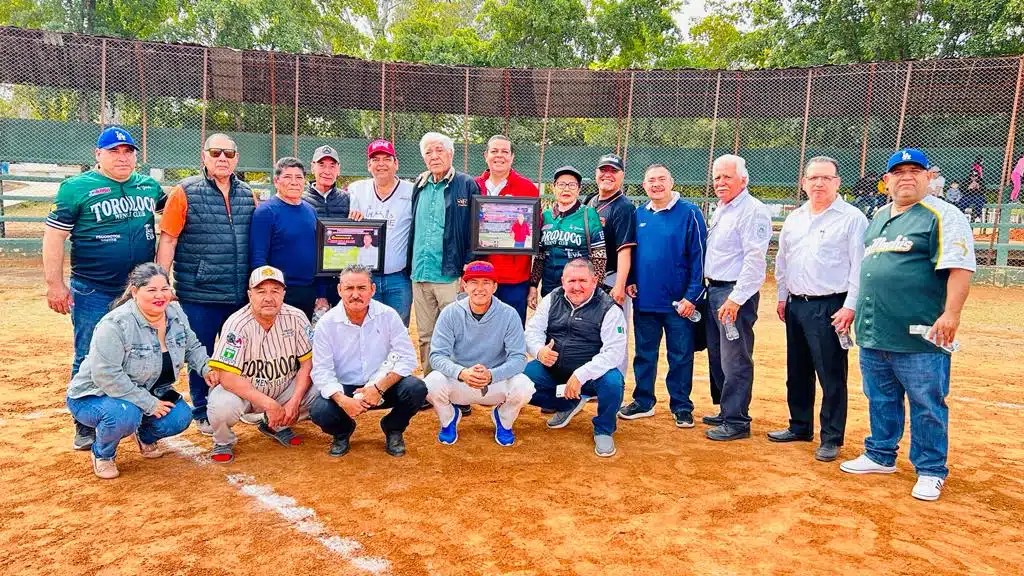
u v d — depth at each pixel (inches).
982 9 740.0
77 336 184.5
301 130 794.2
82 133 685.3
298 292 206.7
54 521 139.6
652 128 810.2
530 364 203.9
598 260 214.1
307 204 210.1
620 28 1030.4
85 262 181.3
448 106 709.3
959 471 177.0
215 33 935.7
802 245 183.5
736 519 143.6
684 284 207.8
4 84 629.9
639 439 200.1
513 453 185.6
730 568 122.6
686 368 211.8
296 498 151.9
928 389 156.4
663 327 218.2
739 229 194.4
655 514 145.6
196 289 194.2
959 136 708.0
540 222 216.5
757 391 264.1
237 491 155.8
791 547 130.9
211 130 741.9
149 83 655.8
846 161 746.2
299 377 183.3
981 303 511.2
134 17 977.5
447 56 965.8
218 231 193.8
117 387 157.0
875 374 169.6
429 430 205.3
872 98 642.2
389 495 154.2
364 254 210.2
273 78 664.4
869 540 134.3
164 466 171.9
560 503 150.9
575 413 206.8
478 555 126.5
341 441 182.4
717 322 204.1
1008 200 685.9
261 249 197.2
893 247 159.0
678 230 205.2
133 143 182.2
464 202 218.5
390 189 225.0
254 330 175.3
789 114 672.4
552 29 978.1
